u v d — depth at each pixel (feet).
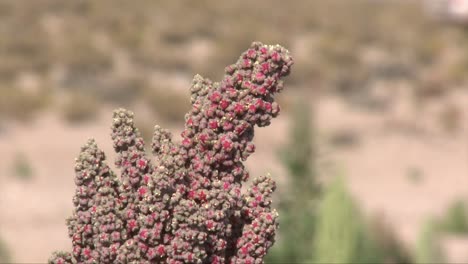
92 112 95.91
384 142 89.86
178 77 121.08
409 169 80.38
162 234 10.90
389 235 39.24
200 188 11.13
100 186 11.03
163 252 10.81
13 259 43.91
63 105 96.02
